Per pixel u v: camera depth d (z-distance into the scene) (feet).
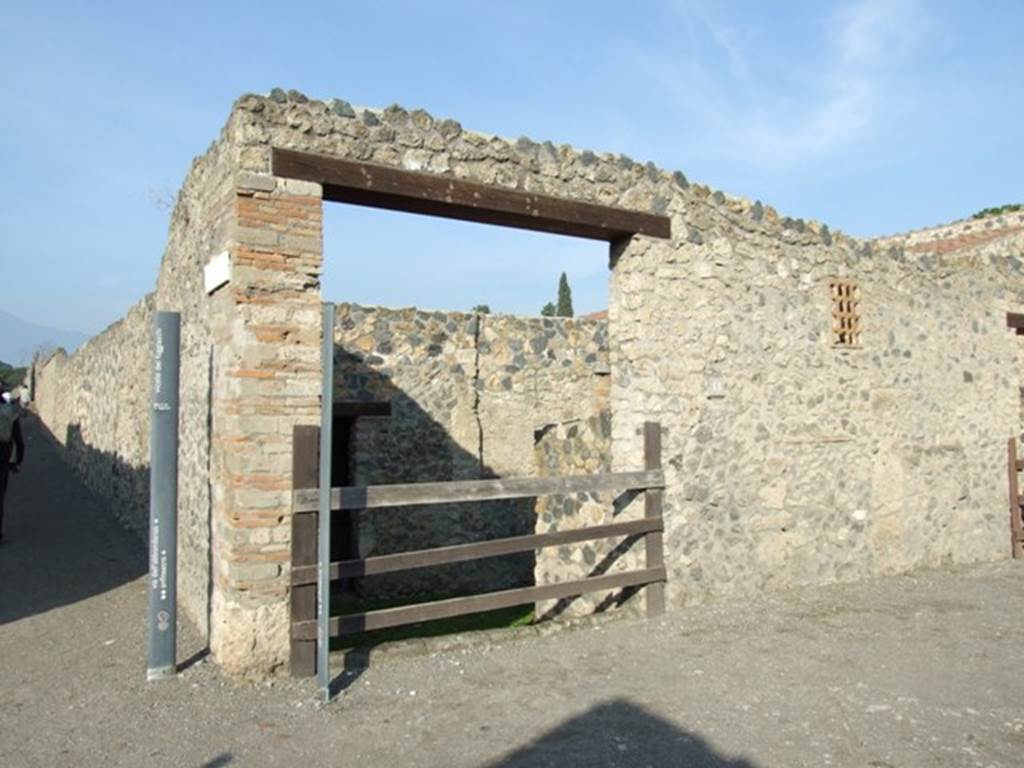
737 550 23.11
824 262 25.88
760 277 24.26
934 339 28.94
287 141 17.17
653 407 21.88
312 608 16.35
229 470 16.51
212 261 18.08
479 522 35.19
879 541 26.53
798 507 24.56
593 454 23.72
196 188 21.15
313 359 17.08
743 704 14.93
